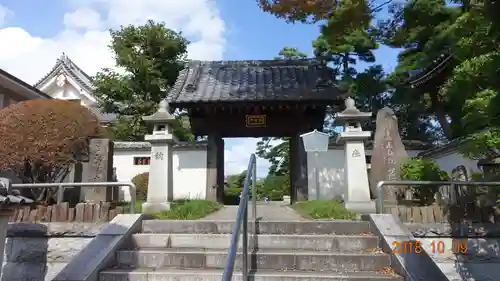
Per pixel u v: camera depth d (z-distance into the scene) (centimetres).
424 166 768
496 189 636
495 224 603
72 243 619
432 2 1191
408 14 1229
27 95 1553
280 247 555
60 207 639
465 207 625
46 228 624
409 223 616
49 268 613
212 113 1068
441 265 593
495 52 451
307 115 1063
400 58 1627
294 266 503
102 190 768
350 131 754
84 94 2492
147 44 2016
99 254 498
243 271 435
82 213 639
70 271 455
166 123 774
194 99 1000
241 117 1074
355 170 732
